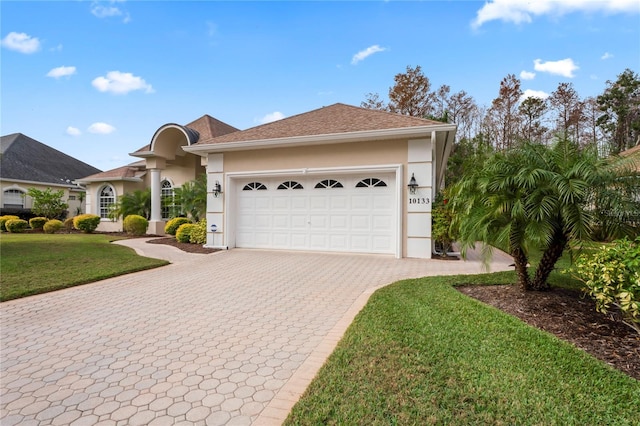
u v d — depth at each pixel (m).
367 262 9.24
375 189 10.46
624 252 3.65
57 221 19.86
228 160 11.95
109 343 4.12
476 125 31.06
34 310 5.44
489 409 2.53
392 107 31.69
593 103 31.55
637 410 2.48
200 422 2.57
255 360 3.60
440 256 9.92
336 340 4.06
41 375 3.36
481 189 5.20
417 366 3.19
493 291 5.72
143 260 9.69
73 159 32.81
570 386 2.79
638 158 4.62
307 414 2.54
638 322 3.45
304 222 11.22
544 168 4.86
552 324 4.19
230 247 11.92
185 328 4.60
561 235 5.04
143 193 19.22
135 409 2.77
